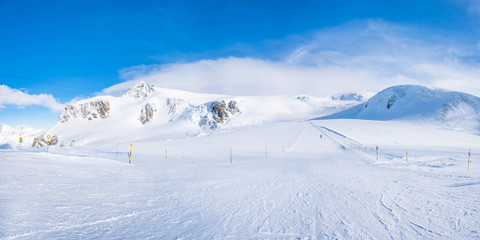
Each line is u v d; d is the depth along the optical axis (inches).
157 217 255.3
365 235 214.5
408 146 1797.5
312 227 235.1
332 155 1202.0
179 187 417.7
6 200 275.4
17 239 179.5
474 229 227.0
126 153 1401.3
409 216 267.3
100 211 262.5
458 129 3388.3
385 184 458.6
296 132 2694.4
